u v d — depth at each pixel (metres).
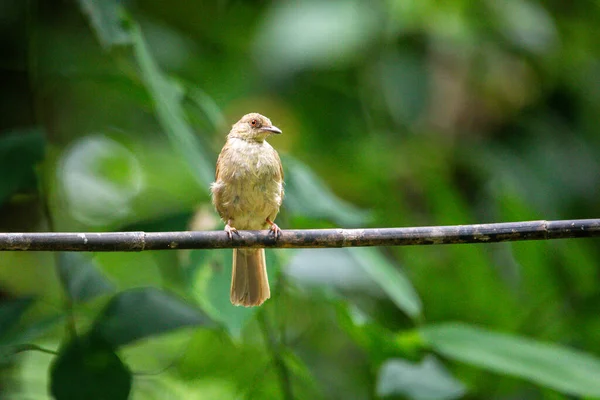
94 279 9.30
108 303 8.92
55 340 11.36
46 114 13.55
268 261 8.61
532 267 12.80
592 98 15.71
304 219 10.09
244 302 8.41
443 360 11.87
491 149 14.92
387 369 10.05
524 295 12.88
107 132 14.27
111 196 14.38
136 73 10.00
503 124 15.53
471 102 15.38
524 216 13.28
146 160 14.73
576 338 12.33
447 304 12.52
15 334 8.77
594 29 15.77
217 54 15.22
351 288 11.95
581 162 15.34
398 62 14.30
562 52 15.77
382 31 13.97
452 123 15.34
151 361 11.63
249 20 15.27
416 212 14.61
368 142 15.11
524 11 14.48
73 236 6.60
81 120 14.11
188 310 8.95
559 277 13.05
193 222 9.59
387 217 13.96
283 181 9.48
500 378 11.57
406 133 15.25
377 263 9.62
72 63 12.89
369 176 14.59
